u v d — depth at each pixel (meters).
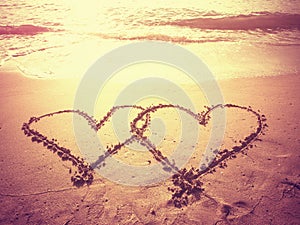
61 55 1.57
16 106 1.05
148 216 0.64
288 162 0.78
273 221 0.63
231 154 0.81
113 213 0.65
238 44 1.79
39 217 0.64
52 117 0.97
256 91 1.16
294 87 1.20
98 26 2.11
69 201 0.67
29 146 0.84
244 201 0.67
